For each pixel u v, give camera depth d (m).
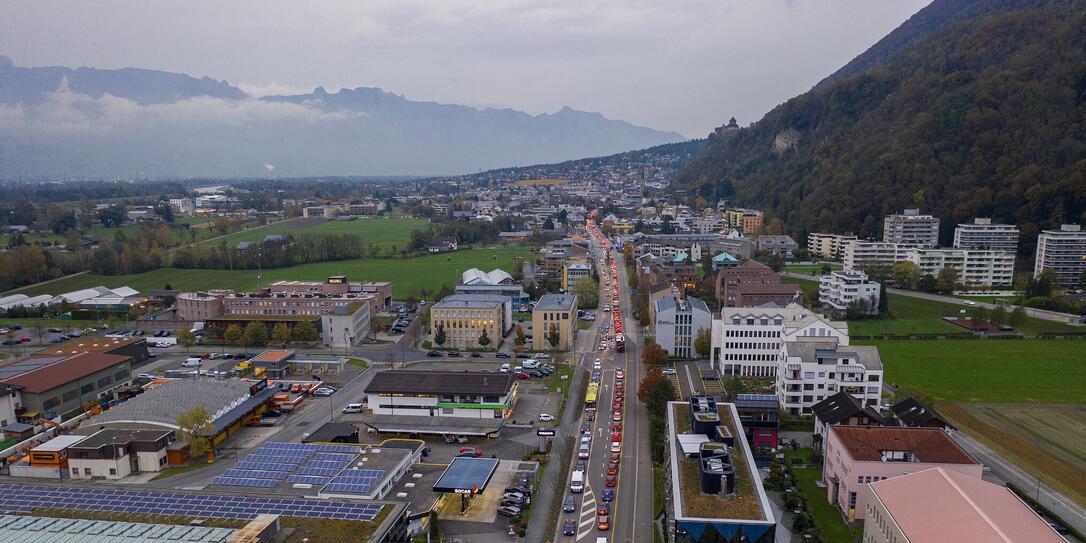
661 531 102.19
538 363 198.00
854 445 109.12
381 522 82.81
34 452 124.94
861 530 102.19
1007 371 186.75
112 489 92.12
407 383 151.50
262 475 113.06
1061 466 124.88
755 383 178.00
